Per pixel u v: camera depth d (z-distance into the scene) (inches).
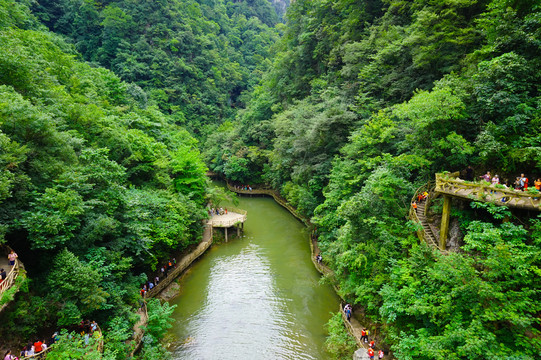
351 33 1518.2
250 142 2313.0
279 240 1306.6
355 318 729.0
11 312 497.7
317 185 1219.9
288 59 2165.4
